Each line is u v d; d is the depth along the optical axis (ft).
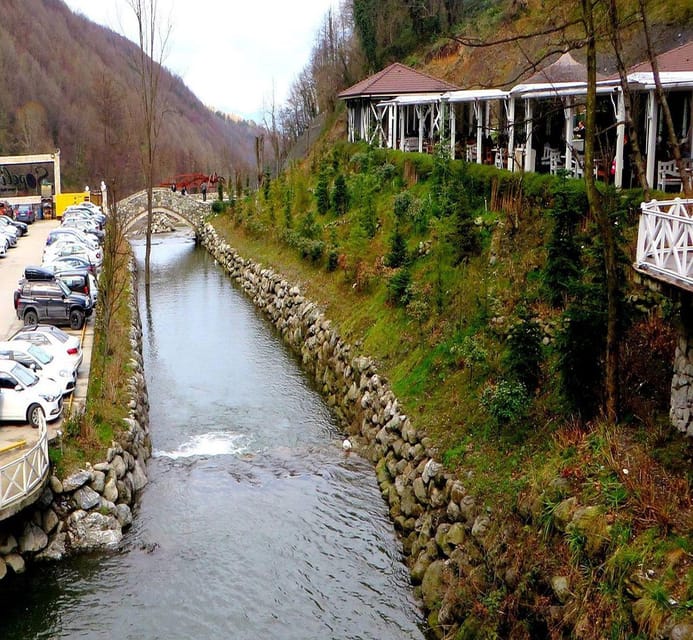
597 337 50.21
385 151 145.89
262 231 167.43
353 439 78.33
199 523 62.95
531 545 43.04
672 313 47.11
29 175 232.94
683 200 46.73
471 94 115.24
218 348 112.78
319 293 112.27
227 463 73.87
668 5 122.31
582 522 39.93
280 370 102.68
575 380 50.62
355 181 140.15
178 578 55.77
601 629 35.73
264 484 69.62
